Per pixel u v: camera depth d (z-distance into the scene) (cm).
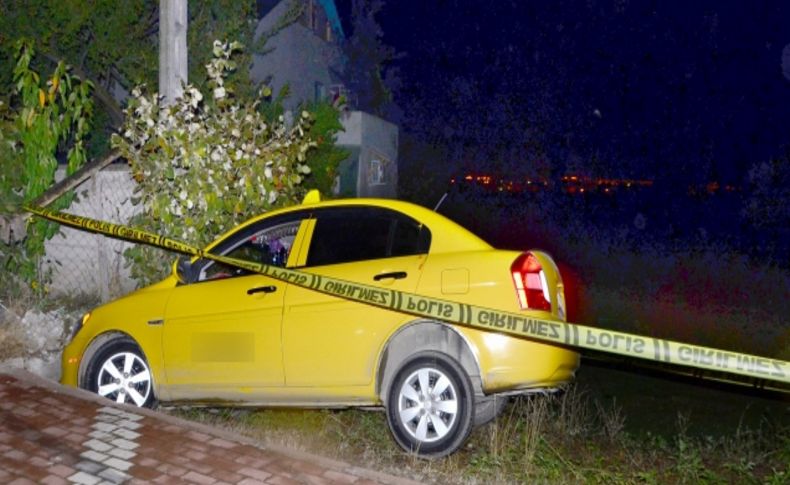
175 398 638
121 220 874
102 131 1528
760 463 618
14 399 605
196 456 515
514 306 546
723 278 1620
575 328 509
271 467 502
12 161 821
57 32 1360
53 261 906
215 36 1287
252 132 845
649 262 1878
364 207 618
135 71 1367
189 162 799
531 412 668
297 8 1688
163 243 677
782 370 456
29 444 523
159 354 636
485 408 598
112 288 870
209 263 658
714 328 1164
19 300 818
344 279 584
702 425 720
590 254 2059
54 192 823
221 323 617
